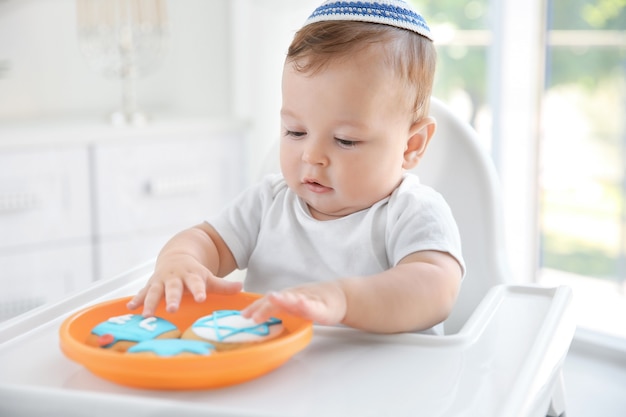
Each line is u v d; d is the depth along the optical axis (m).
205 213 2.24
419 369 0.59
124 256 2.12
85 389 0.56
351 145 0.79
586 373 1.86
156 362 0.53
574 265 2.26
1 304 1.95
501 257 1.00
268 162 1.11
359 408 0.52
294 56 0.79
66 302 0.75
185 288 0.71
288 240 0.87
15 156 1.92
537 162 2.24
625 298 2.19
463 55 2.45
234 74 2.38
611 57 2.12
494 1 2.28
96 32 2.48
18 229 1.96
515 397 0.53
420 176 1.04
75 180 2.02
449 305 0.71
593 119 2.17
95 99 2.52
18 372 0.59
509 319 0.71
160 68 2.60
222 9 2.40
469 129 1.04
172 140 2.15
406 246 0.77
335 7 0.80
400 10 0.82
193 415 0.48
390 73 0.79
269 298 0.59
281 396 0.54
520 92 2.23
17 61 2.37
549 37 2.19
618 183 2.17
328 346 0.64
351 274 0.84
